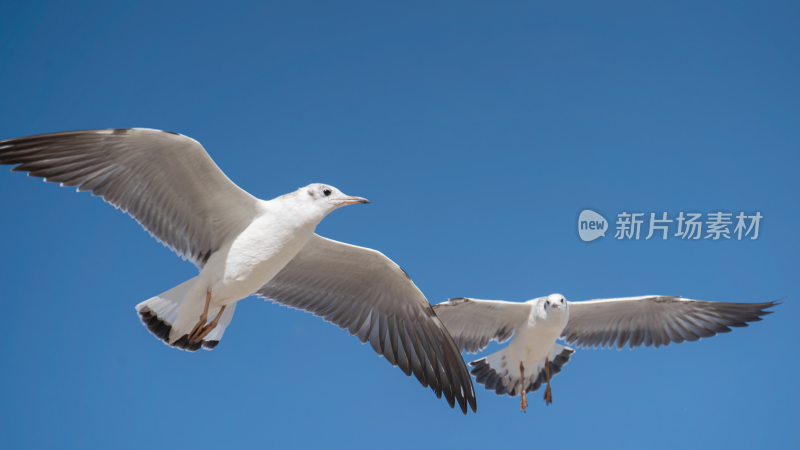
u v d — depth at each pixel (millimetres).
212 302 4887
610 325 8453
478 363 8188
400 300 5559
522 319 7895
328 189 4930
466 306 7738
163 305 4848
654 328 8445
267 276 4898
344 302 5730
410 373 5500
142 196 4793
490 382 8141
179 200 4891
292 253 4902
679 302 8055
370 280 5559
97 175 4637
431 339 5492
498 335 8141
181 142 4449
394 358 5535
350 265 5480
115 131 4375
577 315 8266
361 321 5684
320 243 5336
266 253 4781
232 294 4859
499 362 8086
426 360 5496
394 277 5426
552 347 7996
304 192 4895
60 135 4434
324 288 5727
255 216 4938
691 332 8344
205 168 4645
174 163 4629
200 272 4879
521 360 7957
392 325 5613
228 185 4770
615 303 7992
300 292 5773
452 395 5426
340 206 4891
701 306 8141
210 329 4793
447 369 5445
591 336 8508
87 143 4496
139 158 4602
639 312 8273
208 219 5027
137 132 4379
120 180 4691
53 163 4531
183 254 5051
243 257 4750
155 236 4906
